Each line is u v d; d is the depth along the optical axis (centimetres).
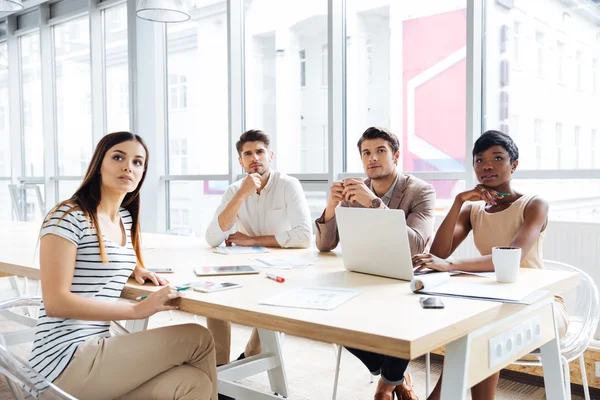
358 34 405
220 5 488
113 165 162
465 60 352
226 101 488
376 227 179
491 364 139
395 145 237
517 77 334
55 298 147
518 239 200
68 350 148
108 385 147
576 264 293
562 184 317
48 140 668
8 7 383
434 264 187
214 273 190
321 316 130
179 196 539
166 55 544
